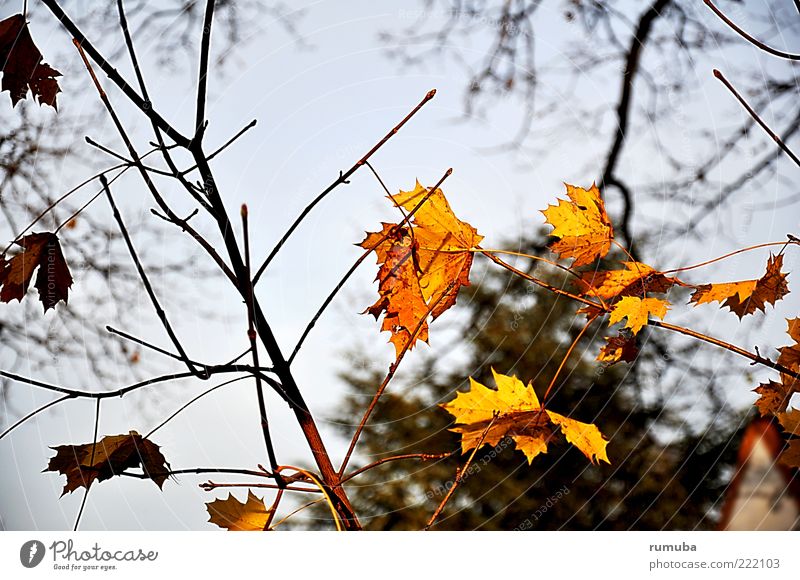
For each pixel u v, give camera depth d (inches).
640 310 59.6
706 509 104.8
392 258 59.2
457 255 59.3
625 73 94.6
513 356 126.4
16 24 61.5
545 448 58.4
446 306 58.9
